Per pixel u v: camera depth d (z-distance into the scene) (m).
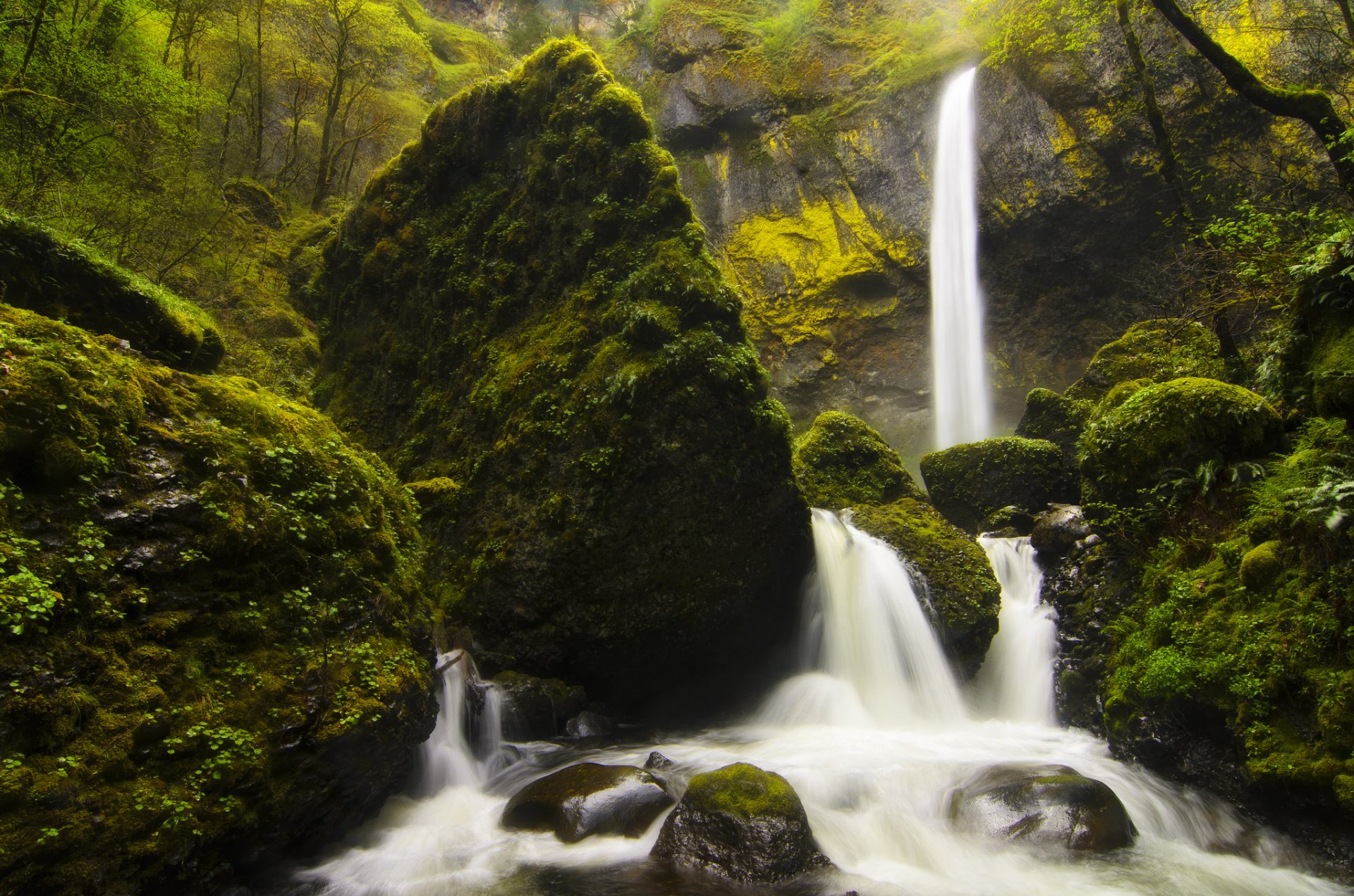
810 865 5.04
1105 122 19.50
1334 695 5.36
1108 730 7.44
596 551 8.11
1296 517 6.26
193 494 4.85
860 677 8.88
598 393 8.44
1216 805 6.06
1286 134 16.97
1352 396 6.04
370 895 4.85
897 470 12.48
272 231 16.56
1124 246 20.16
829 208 23.98
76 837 3.69
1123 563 8.77
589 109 9.98
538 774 6.86
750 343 8.91
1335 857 5.22
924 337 23.06
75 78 9.28
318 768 4.95
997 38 16.17
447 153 11.45
